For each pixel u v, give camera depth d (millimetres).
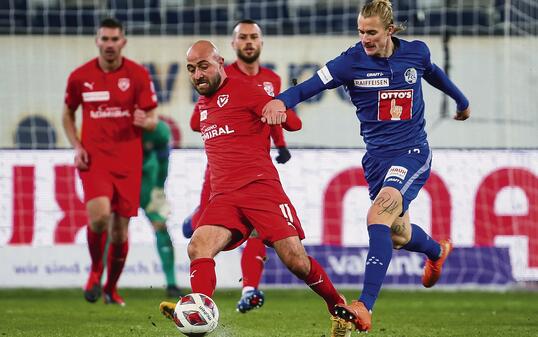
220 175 21703
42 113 44719
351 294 39656
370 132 23125
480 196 41594
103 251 32625
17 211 41438
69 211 41469
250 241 28953
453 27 45156
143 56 44781
